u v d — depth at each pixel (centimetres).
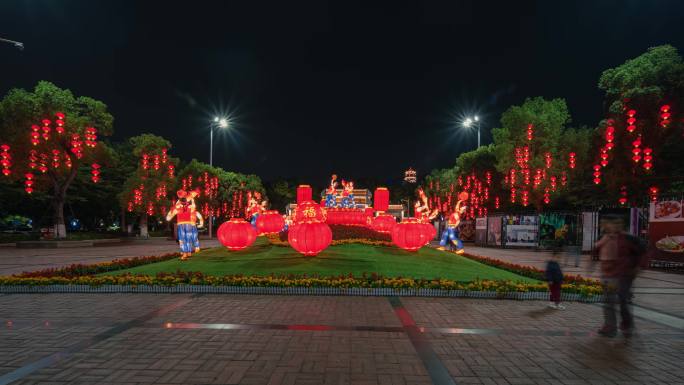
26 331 678
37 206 3803
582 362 563
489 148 4088
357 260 1296
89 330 684
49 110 2694
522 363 556
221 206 5350
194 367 527
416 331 696
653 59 2394
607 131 2164
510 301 959
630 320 693
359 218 2095
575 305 924
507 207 4225
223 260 1338
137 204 3622
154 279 1027
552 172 3128
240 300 920
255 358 560
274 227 2016
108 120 3019
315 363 544
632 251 696
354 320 759
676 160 2356
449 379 500
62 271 1144
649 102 2225
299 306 866
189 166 4694
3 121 2688
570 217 2911
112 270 1278
